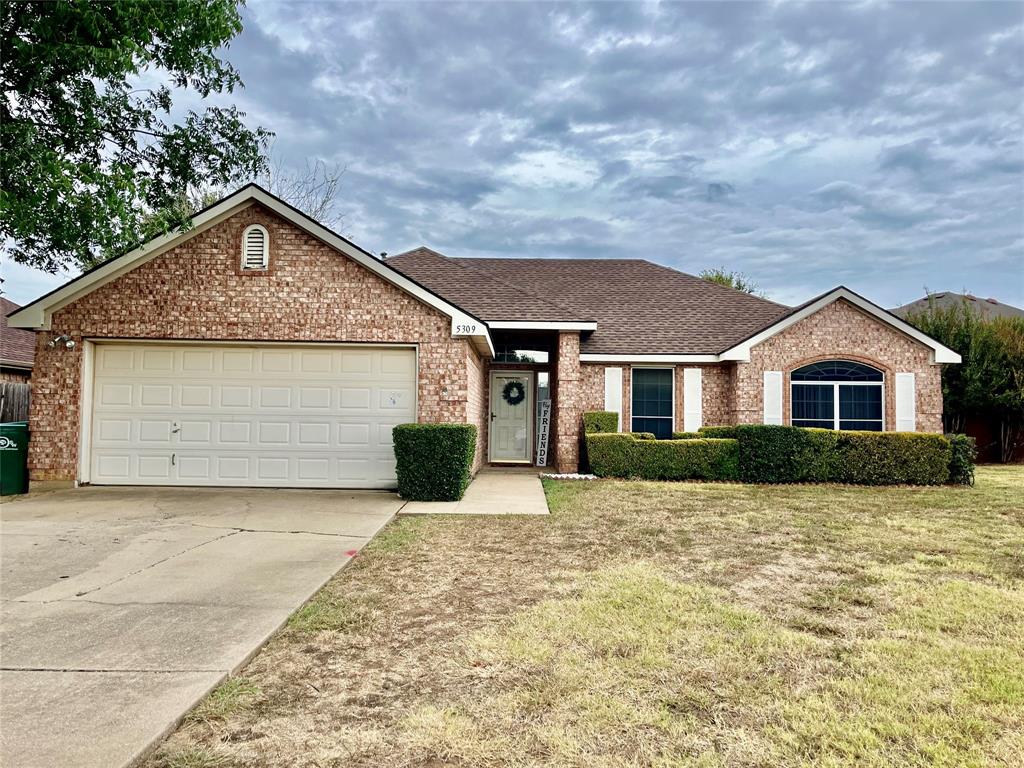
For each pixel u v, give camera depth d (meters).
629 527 7.75
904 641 4.00
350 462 10.82
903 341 14.64
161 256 10.68
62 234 8.54
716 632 4.13
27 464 10.46
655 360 15.14
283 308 10.70
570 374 14.37
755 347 14.64
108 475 10.70
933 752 2.70
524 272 19.38
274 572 5.57
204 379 10.81
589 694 3.25
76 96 8.69
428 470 9.83
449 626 4.27
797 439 12.34
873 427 14.57
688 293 18.09
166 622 4.26
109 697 3.12
